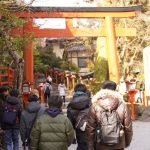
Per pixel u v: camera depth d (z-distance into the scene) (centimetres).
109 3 3406
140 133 1488
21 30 1884
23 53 2191
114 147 610
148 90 1888
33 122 803
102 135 604
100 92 630
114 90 645
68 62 6303
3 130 950
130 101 1927
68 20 2269
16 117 936
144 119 1944
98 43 3150
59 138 621
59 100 638
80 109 829
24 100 1633
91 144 628
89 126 625
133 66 3562
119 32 2369
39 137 627
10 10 1397
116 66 2308
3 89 966
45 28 2223
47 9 2172
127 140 629
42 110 813
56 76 5288
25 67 2184
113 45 2305
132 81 1953
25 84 1666
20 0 1543
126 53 3572
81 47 6812
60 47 6825
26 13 1975
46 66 4859
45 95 2819
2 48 1474
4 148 971
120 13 2319
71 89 5356
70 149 1156
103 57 3048
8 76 1764
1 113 937
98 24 3309
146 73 1878
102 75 2992
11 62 1800
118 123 608
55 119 627
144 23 3484
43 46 6066
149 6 3450
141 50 3528
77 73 6050
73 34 2272
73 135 638
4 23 1352
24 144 820
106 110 611
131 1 3419
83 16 2273
